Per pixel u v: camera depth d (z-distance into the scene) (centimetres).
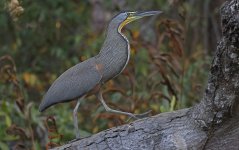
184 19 1228
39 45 1647
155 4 1634
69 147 673
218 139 638
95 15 1739
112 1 1703
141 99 1127
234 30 583
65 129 1119
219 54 603
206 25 1588
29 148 1052
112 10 1678
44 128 1124
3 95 1262
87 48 1538
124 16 718
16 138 1077
